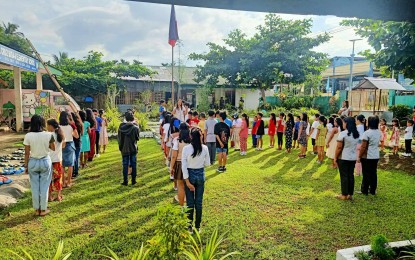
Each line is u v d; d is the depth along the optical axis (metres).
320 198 6.22
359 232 4.67
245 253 4.05
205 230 4.68
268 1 1.80
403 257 3.46
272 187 6.94
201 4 1.76
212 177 7.77
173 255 2.77
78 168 7.97
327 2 1.84
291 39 25.44
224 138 8.23
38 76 17.52
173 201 5.91
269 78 24.39
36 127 5.06
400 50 7.19
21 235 4.49
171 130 7.45
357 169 8.04
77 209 5.50
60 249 2.93
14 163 8.92
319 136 9.39
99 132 10.60
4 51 10.46
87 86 26.70
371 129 6.28
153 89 29.59
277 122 12.68
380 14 1.97
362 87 23.17
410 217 5.26
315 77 29.77
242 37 26.50
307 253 4.07
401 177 8.02
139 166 9.00
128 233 4.57
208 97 29.92
